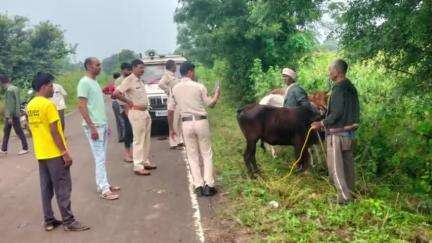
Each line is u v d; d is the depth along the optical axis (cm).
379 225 573
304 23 1486
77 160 1035
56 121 586
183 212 666
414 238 540
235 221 614
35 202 748
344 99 630
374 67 777
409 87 704
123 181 836
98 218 659
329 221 588
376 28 690
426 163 749
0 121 1839
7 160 1080
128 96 854
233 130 1218
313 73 1338
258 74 1452
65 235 603
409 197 699
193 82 734
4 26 3064
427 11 587
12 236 609
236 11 1583
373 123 848
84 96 696
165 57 1402
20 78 2869
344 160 659
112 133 1377
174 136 1079
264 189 713
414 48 671
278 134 761
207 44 1734
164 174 870
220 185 773
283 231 568
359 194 666
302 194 672
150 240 576
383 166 797
